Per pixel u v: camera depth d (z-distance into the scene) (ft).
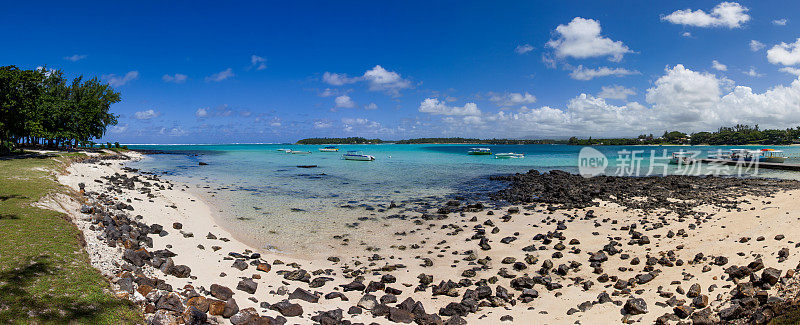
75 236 36.50
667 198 81.61
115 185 88.69
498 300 34.47
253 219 67.87
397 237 57.62
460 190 109.50
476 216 71.97
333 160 265.95
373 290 36.91
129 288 28.04
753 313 26.86
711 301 31.01
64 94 231.50
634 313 30.42
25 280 26.16
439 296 36.29
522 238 55.52
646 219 62.08
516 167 199.62
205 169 177.68
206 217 66.39
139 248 39.34
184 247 45.37
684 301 31.71
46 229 36.96
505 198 92.99
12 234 34.40
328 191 106.01
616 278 38.55
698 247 44.21
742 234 45.52
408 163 232.12
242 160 260.83
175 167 185.47
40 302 23.82
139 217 55.93
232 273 38.60
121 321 23.71
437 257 48.16
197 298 28.02
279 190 106.63
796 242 37.88
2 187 56.08
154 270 34.45
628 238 52.39
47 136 172.96
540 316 31.42
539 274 41.65
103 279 28.78
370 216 72.59
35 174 78.02
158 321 24.20
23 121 135.44
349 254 49.42
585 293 35.78
